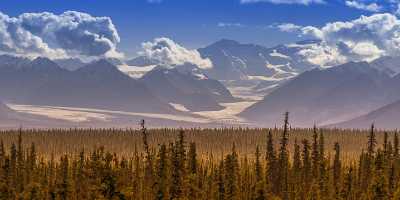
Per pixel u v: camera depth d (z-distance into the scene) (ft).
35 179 526.98
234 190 436.35
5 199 435.53
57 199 424.46
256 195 416.05
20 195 428.97
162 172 426.92
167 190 412.16
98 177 329.93
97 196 321.32
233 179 444.14
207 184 447.01
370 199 437.17
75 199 424.05
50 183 461.37
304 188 501.56
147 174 470.39
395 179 482.28
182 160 437.58
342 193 481.87
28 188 433.07
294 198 495.00
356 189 487.61
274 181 510.58
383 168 503.20
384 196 431.84
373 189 436.76
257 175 517.96
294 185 506.89
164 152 434.30
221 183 431.43
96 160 340.18
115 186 325.21
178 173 420.36
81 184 428.97
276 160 527.40
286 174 517.14
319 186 488.44
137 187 439.22
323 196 478.18
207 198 424.87
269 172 517.96
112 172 328.29
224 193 430.20
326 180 504.02
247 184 475.31
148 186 436.35
